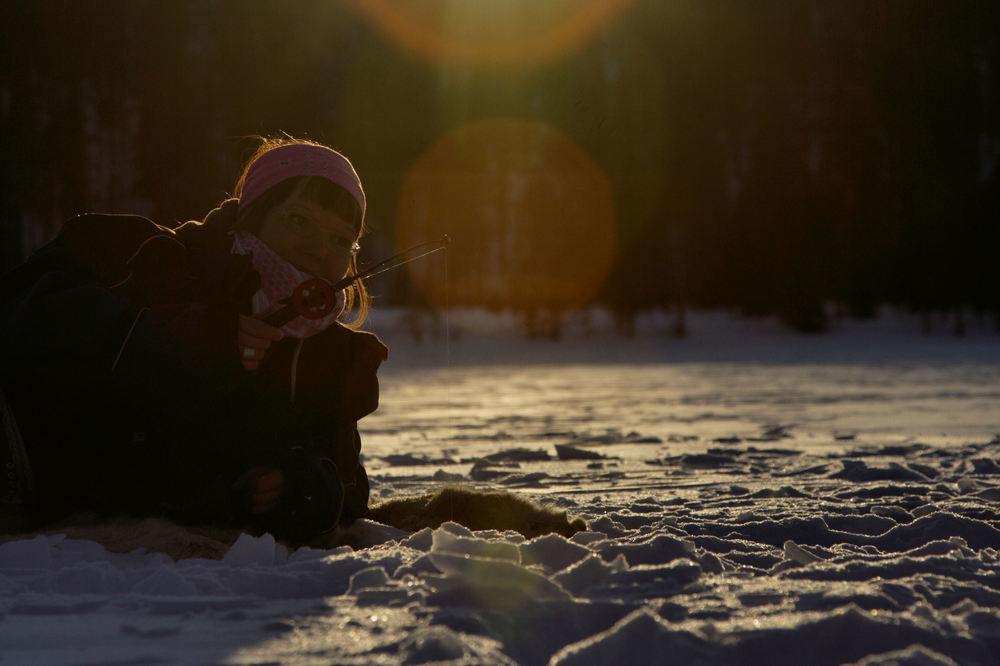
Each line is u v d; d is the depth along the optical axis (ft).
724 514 16.62
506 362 110.63
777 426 37.70
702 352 128.77
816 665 8.20
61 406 13.30
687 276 180.14
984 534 14.37
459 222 160.25
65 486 13.74
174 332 12.71
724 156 173.17
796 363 100.07
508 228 164.55
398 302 183.11
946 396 55.98
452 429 39.60
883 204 177.06
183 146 144.46
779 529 14.79
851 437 33.99
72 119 141.08
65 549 12.22
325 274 13.57
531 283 161.07
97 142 145.59
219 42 149.59
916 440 32.83
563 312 166.40
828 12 175.32
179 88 144.87
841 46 175.22
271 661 7.87
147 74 144.05
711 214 175.01
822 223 173.88
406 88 154.20
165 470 13.57
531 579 9.59
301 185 13.46
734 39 169.37
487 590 9.34
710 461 26.55
